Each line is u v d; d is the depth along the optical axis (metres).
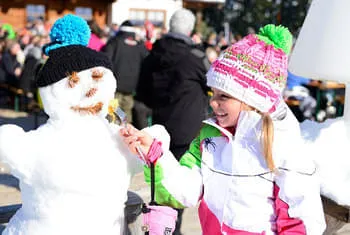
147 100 4.32
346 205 2.62
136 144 2.07
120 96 6.01
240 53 2.00
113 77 2.16
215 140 2.16
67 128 2.06
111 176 2.07
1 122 8.33
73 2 20.23
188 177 2.15
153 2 21.98
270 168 1.96
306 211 1.94
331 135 2.83
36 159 2.01
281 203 2.01
